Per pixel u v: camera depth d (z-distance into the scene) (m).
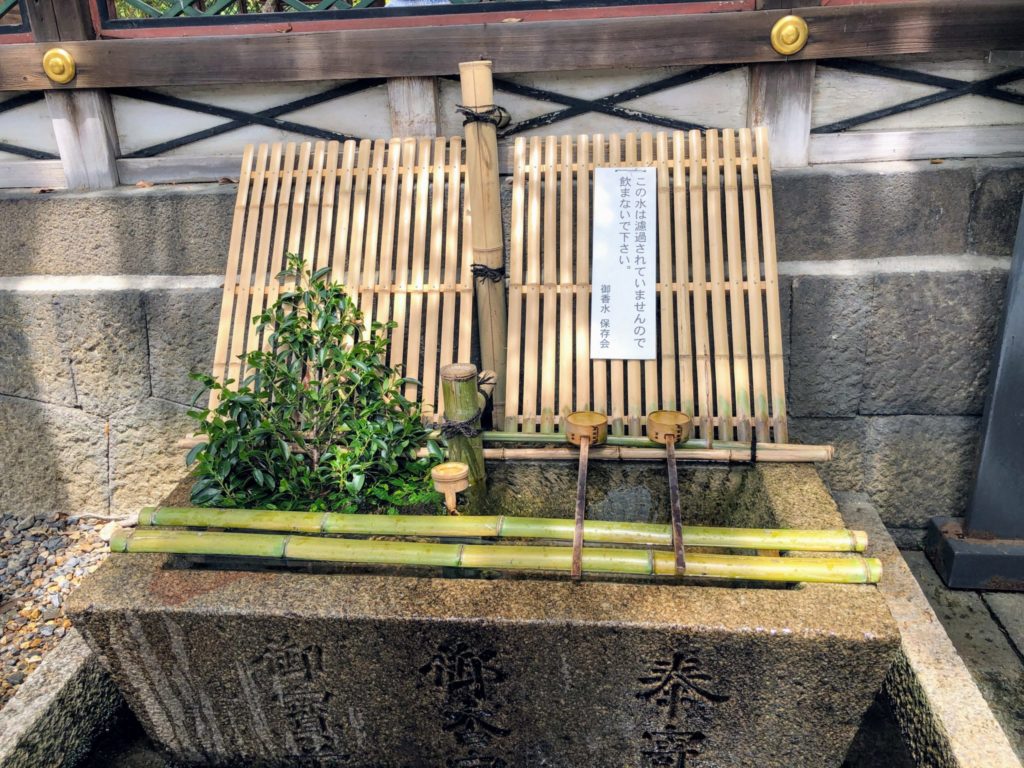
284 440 1.57
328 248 1.82
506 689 1.26
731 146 1.75
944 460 1.92
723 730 1.26
